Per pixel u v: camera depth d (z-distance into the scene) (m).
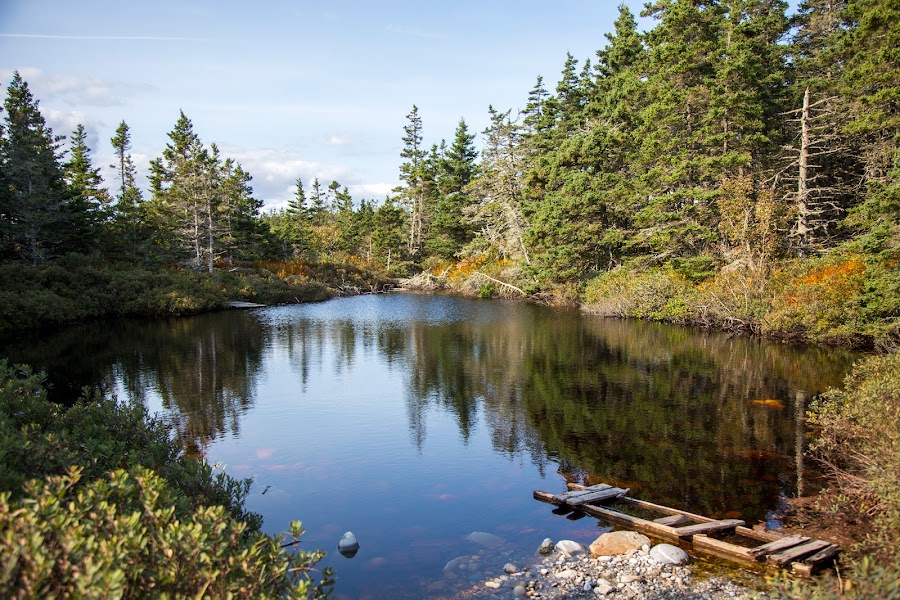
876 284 16.98
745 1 33.88
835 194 30.84
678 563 6.04
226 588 3.50
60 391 14.40
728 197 26.20
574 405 13.25
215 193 44.53
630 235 35.09
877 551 5.42
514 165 50.53
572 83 49.97
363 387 15.23
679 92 29.23
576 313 33.09
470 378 16.30
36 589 2.82
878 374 10.62
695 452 9.97
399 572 6.07
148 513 3.89
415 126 72.75
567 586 5.71
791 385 14.62
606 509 7.56
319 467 9.43
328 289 47.88
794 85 33.06
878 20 19.66
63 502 4.24
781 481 8.55
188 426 11.73
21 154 31.08
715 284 25.25
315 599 4.34
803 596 3.80
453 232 62.22
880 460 6.79
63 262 32.75
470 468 9.39
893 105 20.91
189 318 31.11
